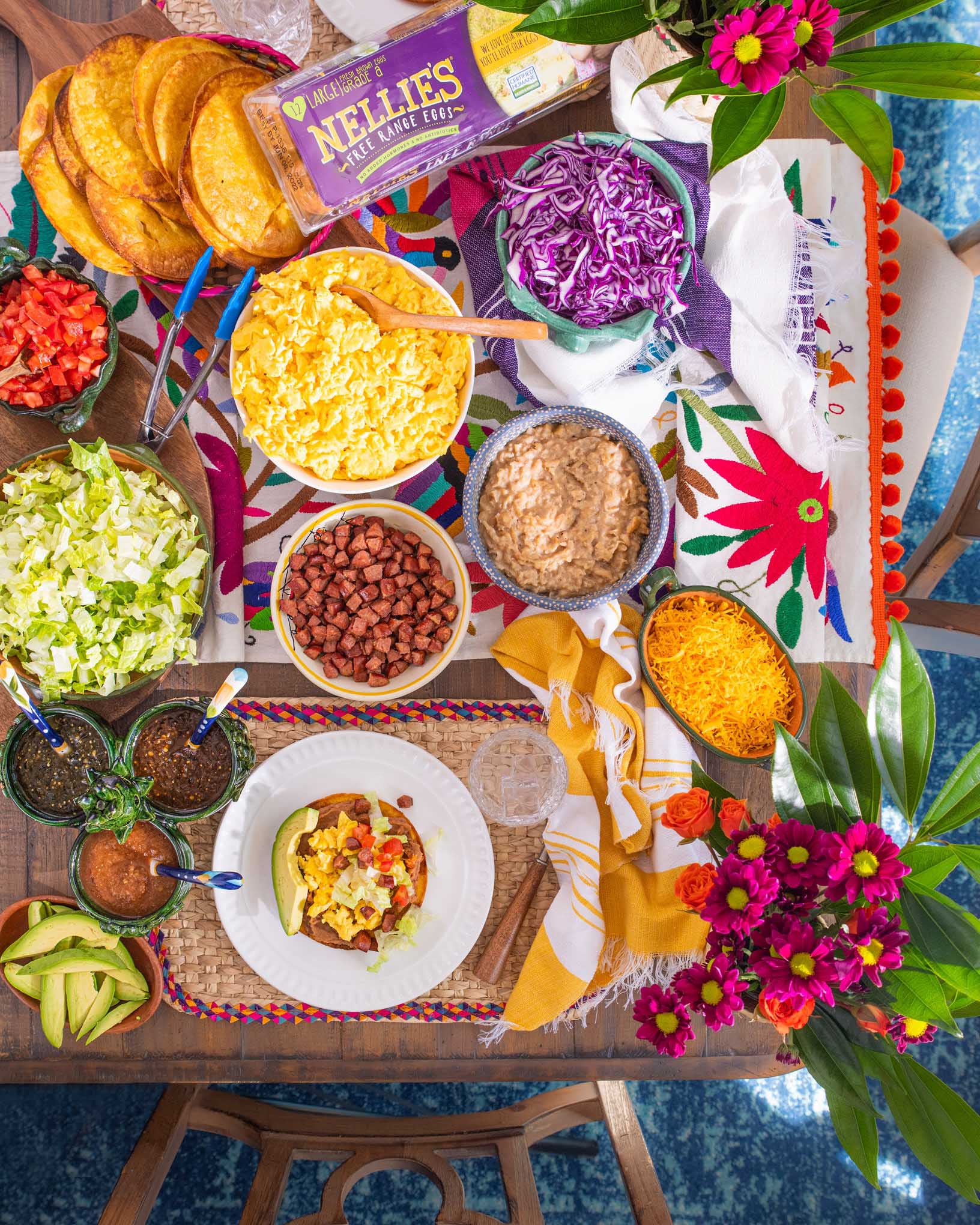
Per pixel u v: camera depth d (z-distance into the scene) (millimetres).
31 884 1276
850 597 1353
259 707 1285
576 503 1227
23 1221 1946
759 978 919
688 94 795
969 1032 2066
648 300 1202
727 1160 2041
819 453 1316
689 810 967
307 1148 1515
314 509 1319
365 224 1310
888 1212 2020
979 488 1570
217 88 1111
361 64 1081
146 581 1178
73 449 1149
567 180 1170
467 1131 1526
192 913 1274
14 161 1314
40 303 1157
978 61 750
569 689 1268
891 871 816
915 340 1544
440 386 1213
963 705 2117
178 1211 1960
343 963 1259
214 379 1309
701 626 1225
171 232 1201
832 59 791
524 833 1304
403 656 1242
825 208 1345
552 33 836
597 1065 1299
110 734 1178
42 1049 1273
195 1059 1283
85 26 1272
